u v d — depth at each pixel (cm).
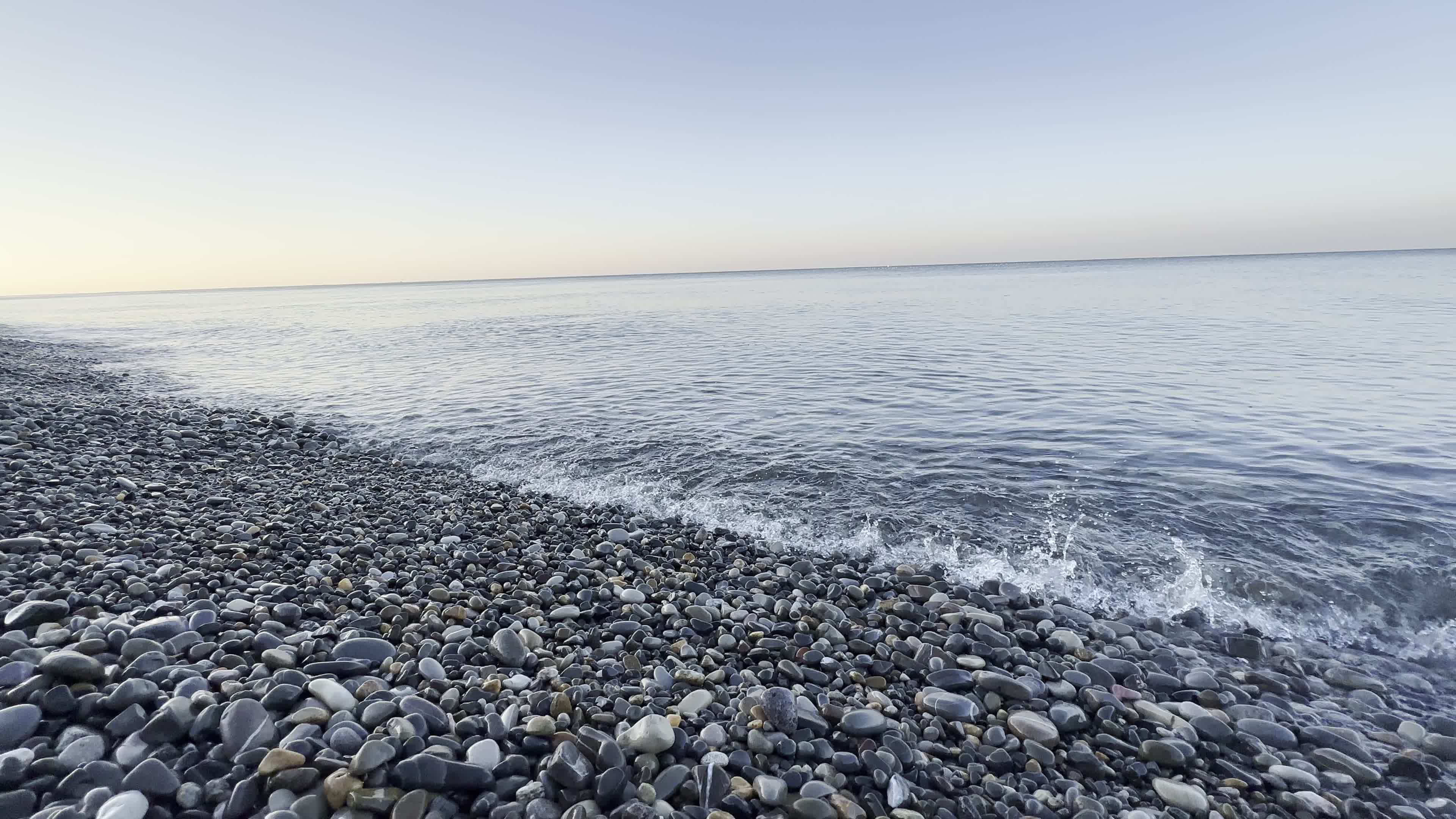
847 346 2659
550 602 611
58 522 661
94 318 7044
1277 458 1030
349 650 455
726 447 1234
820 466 1105
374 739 337
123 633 416
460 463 1222
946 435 1258
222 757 333
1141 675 516
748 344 2878
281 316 6544
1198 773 410
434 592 593
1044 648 565
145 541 636
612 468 1147
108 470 921
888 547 815
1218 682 514
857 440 1251
